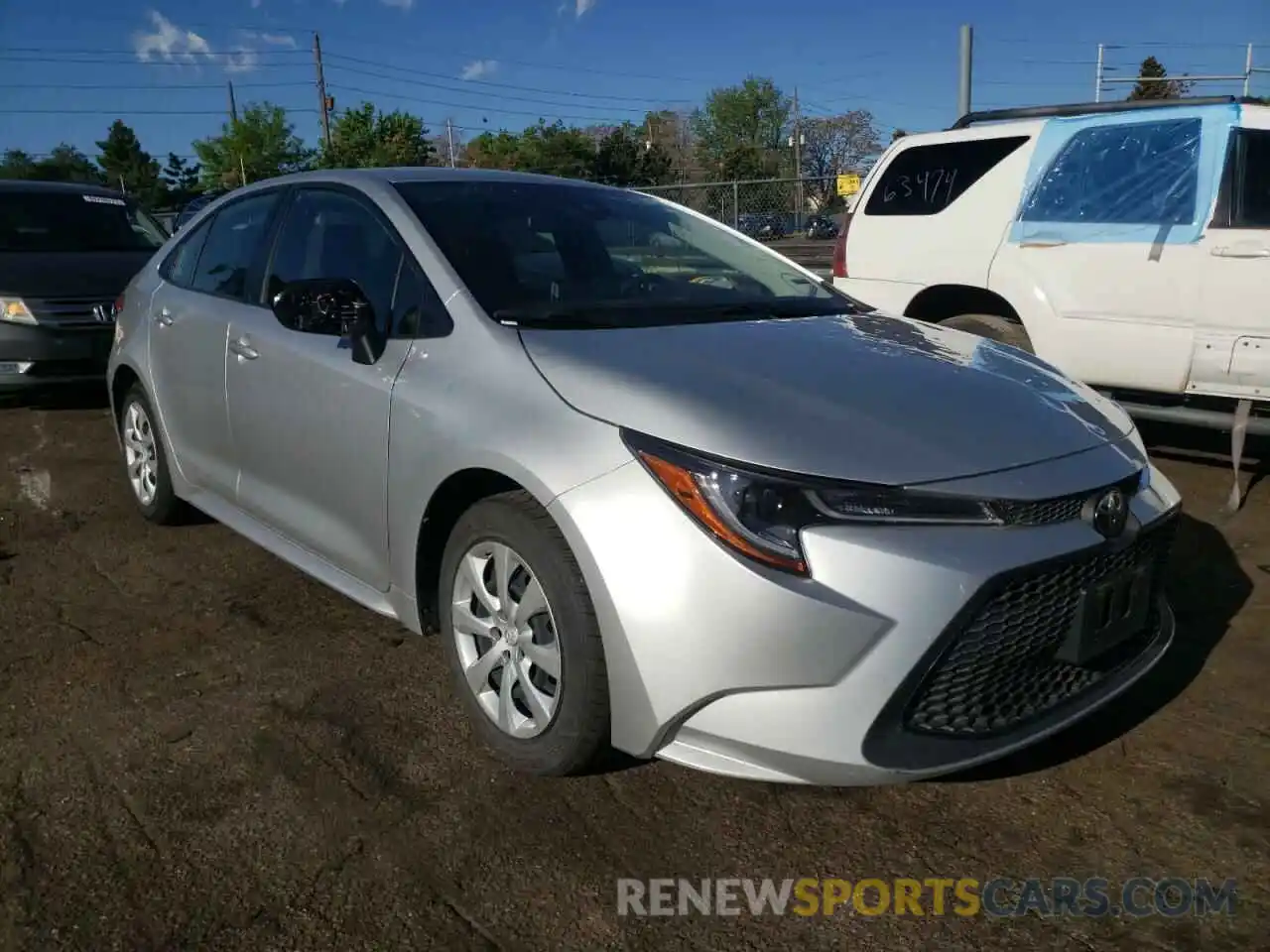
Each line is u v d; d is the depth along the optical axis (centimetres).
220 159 5341
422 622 310
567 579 251
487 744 289
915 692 233
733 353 287
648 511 239
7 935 224
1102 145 559
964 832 262
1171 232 529
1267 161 507
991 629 239
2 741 299
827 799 275
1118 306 549
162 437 457
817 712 229
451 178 375
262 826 261
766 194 1575
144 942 222
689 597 232
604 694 251
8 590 412
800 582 228
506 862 249
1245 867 248
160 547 459
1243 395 516
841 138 6506
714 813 268
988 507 240
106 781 279
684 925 229
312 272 367
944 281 618
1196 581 422
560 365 274
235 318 391
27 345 717
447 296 310
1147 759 294
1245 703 323
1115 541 257
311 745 297
